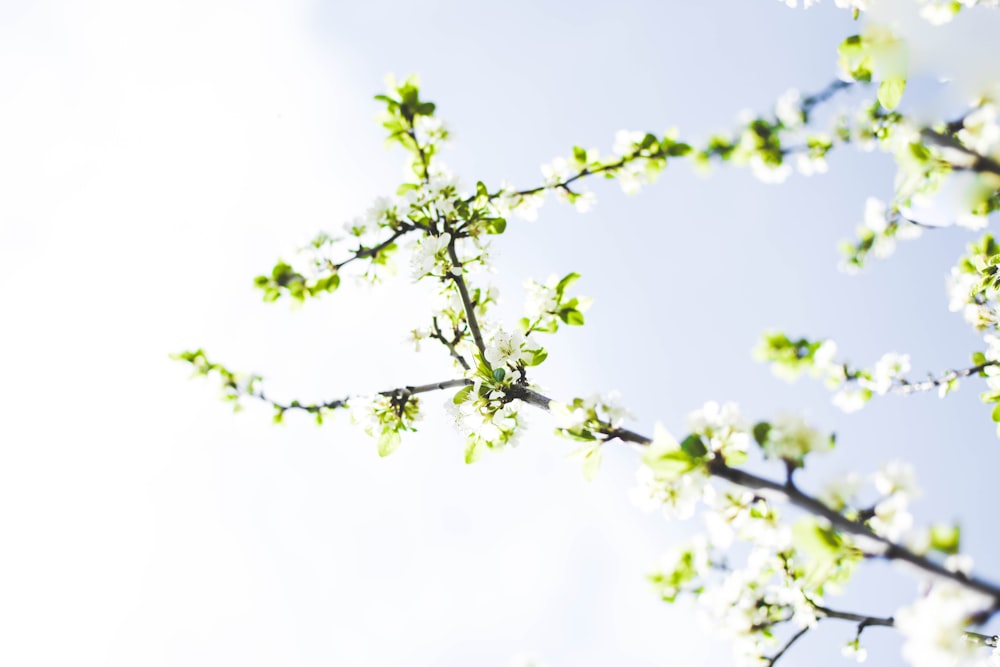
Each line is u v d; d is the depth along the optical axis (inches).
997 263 162.7
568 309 180.9
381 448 185.8
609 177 195.5
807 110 141.8
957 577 68.7
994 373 150.4
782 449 87.2
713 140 156.5
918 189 114.4
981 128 103.3
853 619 125.3
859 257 156.9
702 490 103.5
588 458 117.0
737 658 130.0
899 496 82.9
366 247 191.8
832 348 134.6
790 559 136.3
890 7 114.7
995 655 95.3
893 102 113.7
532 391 145.5
